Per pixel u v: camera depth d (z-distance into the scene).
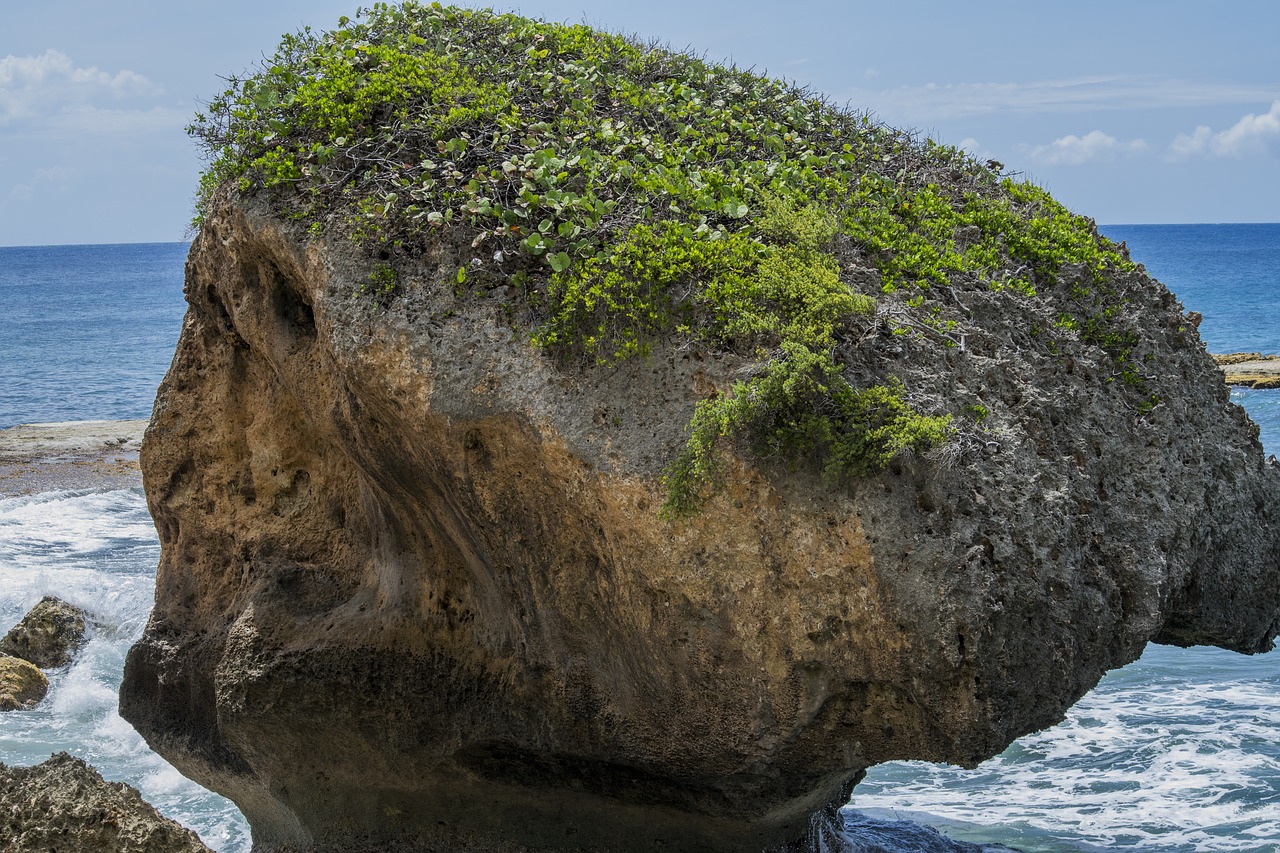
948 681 7.35
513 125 9.43
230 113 10.34
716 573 7.62
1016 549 7.52
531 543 8.50
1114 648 8.22
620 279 8.01
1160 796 13.05
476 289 8.48
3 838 9.48
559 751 9.19
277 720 10.17
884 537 7.30
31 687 17.55
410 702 9.82
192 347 11.35
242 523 11.05
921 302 8.52
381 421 8.94
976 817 12.82
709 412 7.48
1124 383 9.37
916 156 11.57
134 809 9.82
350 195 9.16
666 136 10.22
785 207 8.84
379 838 10.41
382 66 10.06
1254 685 16.06
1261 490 10.09
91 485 30.62
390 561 10.19
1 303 123.38
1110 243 11.23
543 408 8.00
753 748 8.09
